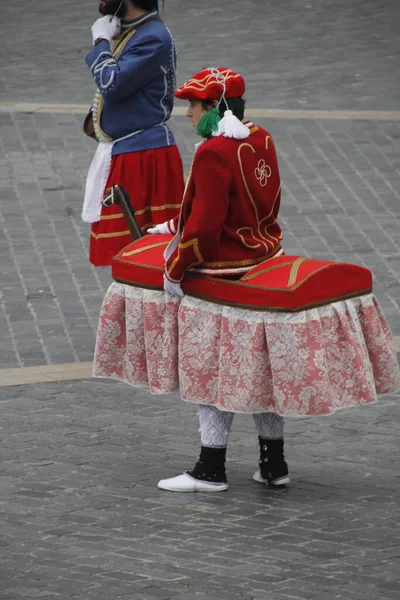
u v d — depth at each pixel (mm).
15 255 32844
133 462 21016
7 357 26328
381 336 19328
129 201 21609
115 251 25766
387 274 31938
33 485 19906
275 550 17438
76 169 39875
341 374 18750
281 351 18266
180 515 18766
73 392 24438
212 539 17844
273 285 18203
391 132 43875
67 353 26641
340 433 22609
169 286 18797
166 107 25688
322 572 16688
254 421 21312
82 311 29172
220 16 61375
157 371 19375
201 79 18938
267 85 49438
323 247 33906
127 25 25047
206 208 18297
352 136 43344
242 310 18438
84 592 15945
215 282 18672
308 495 19672
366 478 20484
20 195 37500
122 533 18031
